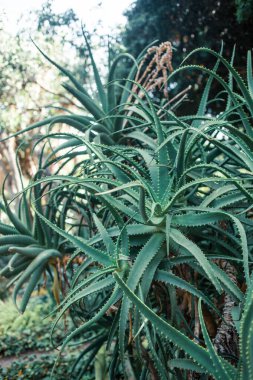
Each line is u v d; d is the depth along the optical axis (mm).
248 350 1024
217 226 1778
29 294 2207
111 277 1509
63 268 2377
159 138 1708
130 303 1447
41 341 5695
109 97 2637
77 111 7176
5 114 6422
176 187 1608
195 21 5793
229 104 1969
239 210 1971
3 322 6469
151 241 1504
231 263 1851
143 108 1995
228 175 1422
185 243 1428
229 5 5527
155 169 1709
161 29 5977
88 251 1522
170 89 5695
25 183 9359
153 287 2002
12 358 5398
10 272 2352
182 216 1532
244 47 5613
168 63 2443
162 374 1366
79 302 2188
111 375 2238
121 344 1453
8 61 5738
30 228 2500
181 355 1832
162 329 1151
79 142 2465
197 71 5637
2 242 2281
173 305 1619
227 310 1733
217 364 1113
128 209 1591
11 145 8781
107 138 2506
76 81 2600
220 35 5699
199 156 1996
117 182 1557
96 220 1616
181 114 4637
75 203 2453
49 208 2385
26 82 6035
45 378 4215
